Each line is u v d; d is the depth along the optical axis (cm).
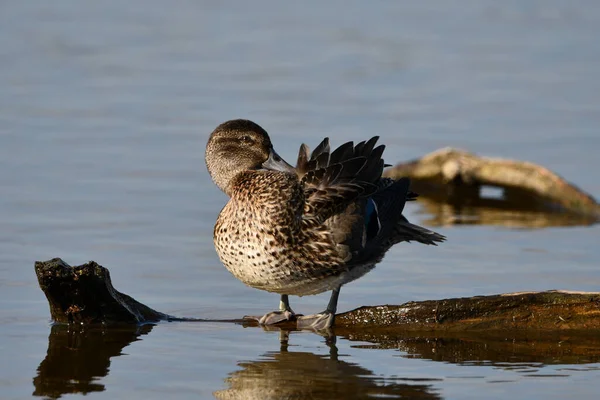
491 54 2480
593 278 1254
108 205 1524
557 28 2700
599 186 1684
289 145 1792
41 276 1059
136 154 1773
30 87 2152
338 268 1079
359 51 2488
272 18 2775
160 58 2397
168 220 1473
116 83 2197
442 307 1087
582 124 1983
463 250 1388
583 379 944
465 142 1886
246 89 2172
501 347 1045
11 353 1009
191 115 1991
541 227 1528
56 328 1089
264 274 1082
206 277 1268
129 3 2894
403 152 1842
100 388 918
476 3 2945
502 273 1279
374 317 1102
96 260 1303
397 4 2939
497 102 2123
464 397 897
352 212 1087
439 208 1667
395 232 1171
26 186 1595
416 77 2292
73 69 2289
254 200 1071
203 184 1639
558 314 1080
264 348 1038
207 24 2700
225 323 1124
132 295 1198
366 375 956
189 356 1009
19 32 2558
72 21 2681
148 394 905
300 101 2094
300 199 1072
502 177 1720
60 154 1758
